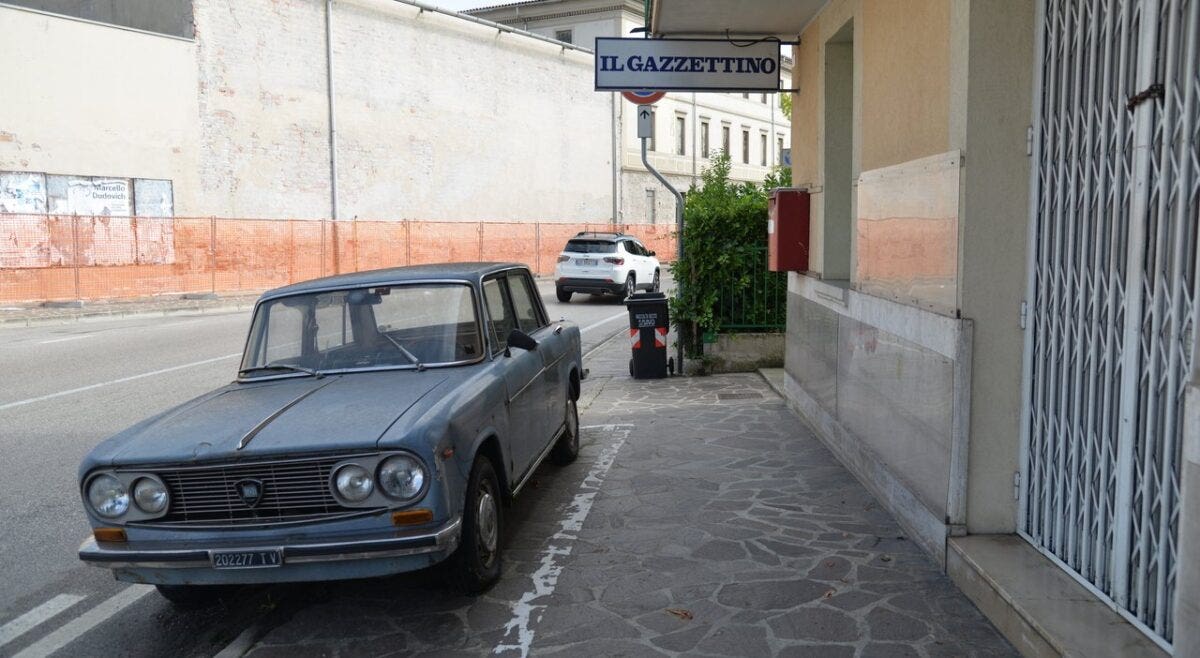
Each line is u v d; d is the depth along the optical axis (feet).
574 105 130.21
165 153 80.02
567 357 23.57
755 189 39.75
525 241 117.70
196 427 14.47
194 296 78.64
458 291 18.24
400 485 13.26
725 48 28.71
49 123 71.67
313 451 13.25
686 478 21.89
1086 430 12.58
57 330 58.44
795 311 28.96
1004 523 14.93
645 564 16.28
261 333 18.07
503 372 17.38
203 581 13.55
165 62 79.56
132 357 46.06
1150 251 10.89
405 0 101.91
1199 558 8.55
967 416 14.70
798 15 26.71
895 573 15.37
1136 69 11.26
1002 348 14.58
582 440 26.50
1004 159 14.29
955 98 14.78
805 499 19.80
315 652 13.52
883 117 19.31
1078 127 12.75
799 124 29.35
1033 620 11.78
